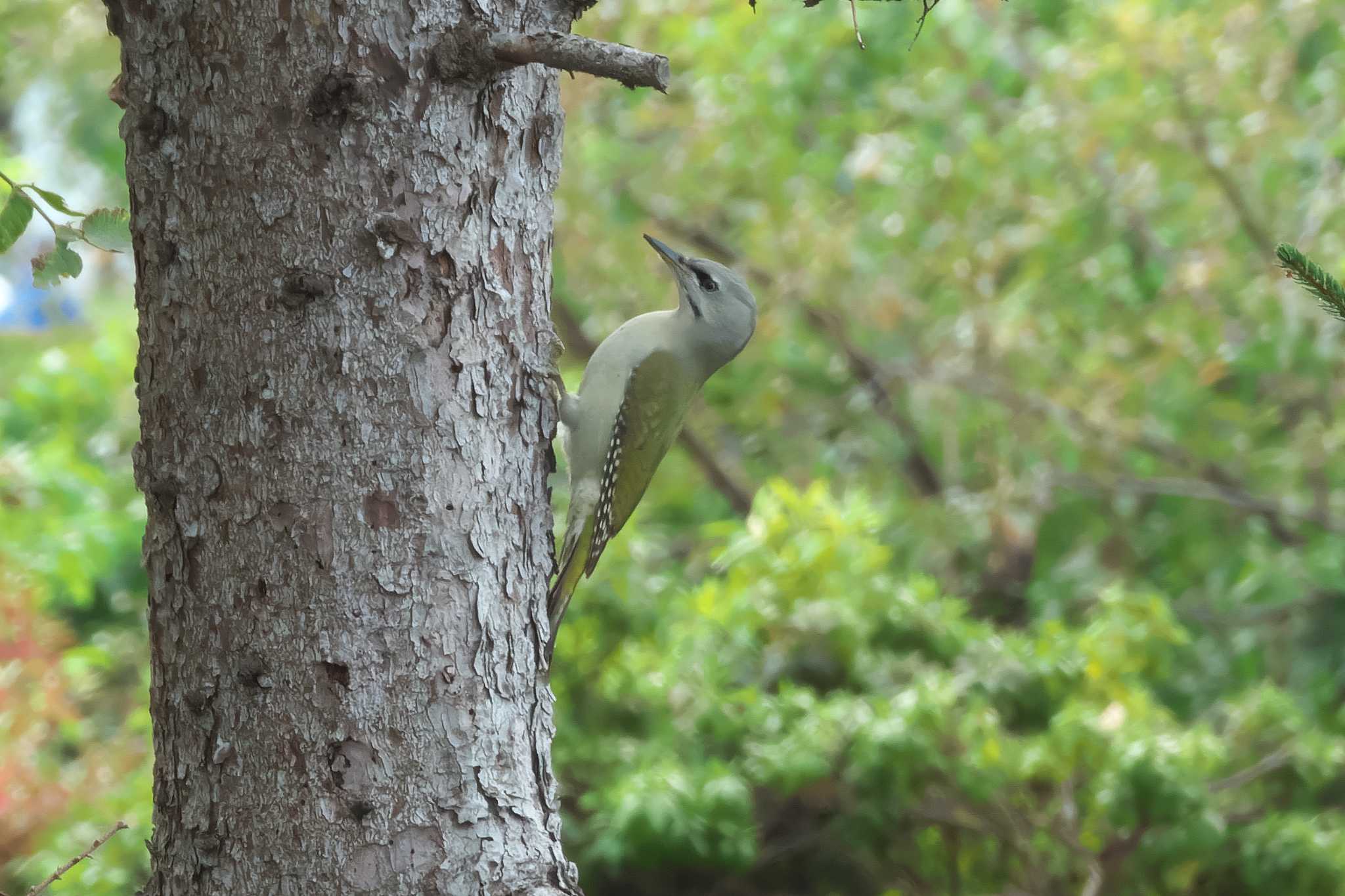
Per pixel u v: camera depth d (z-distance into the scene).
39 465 16.06
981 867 13.50
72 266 6.59
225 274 5.68
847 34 20.12
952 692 12.10
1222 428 20.91
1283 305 18.00
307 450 5.68
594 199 21.38
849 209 21.75
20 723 14.83
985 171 20.00
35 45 21.12
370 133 5.71
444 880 5.74
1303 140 18.80
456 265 5.91
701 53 19.94
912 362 21.38
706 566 19.77
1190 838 11.82
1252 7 18.75
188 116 5.70
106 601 20.05
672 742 12.67
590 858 12.45
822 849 13.34
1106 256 20.36
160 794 5.91
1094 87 19.41
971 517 20.31
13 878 12.98
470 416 5.96
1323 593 19.47
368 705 5.70
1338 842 12.38
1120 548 21.36
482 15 5.87
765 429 23.11
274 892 5.66
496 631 6.02
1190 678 19.77
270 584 5.67
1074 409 19.94
